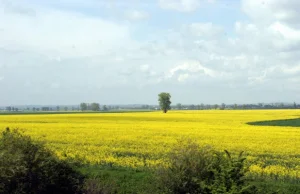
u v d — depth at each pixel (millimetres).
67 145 28375
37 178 13570
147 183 16438
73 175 15484
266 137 34719
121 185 16922
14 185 13039
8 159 12891
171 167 14234
